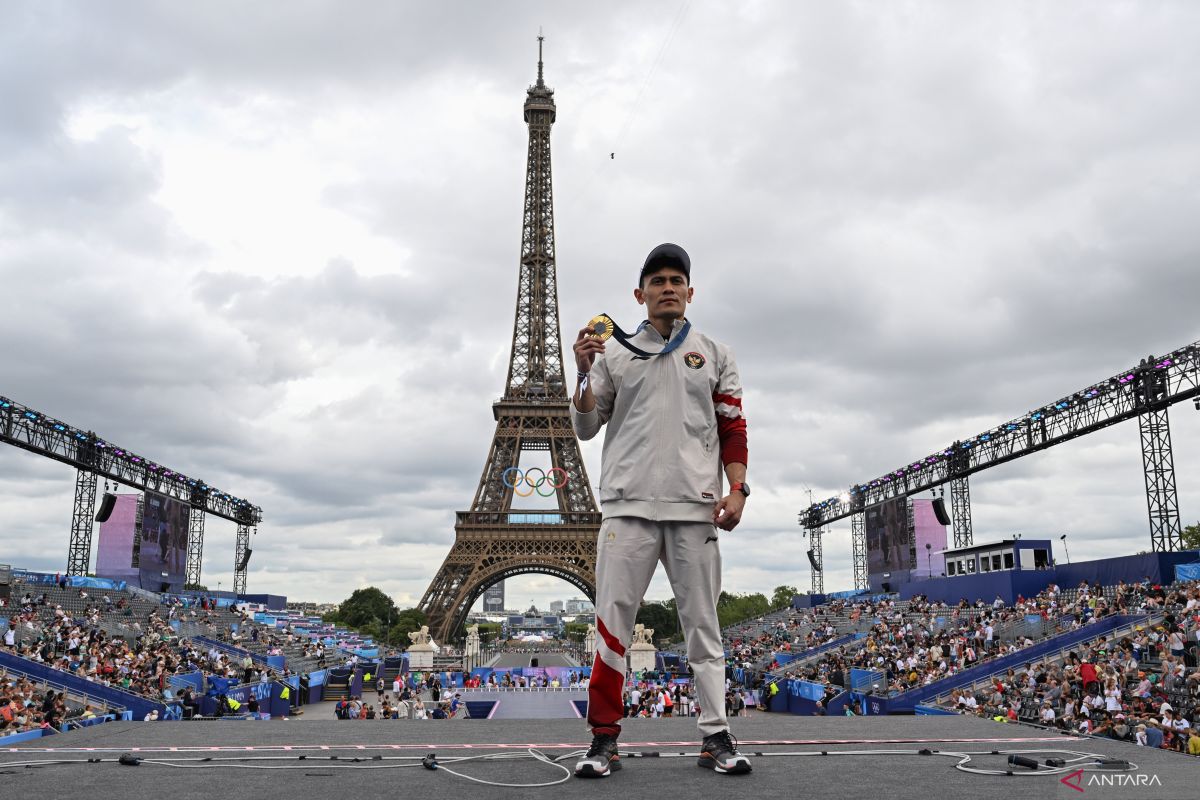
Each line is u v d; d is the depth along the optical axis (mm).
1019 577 58562
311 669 76125
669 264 5738
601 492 5609
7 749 6004
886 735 6754
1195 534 98312
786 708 55750
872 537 90000
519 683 66250
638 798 4012
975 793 4074
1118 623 42594
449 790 4223
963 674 43188
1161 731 27047
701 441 5582
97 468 71188
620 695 5121
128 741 6531
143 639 57969
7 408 60750
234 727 7559
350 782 4453
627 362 5629
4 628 47781
